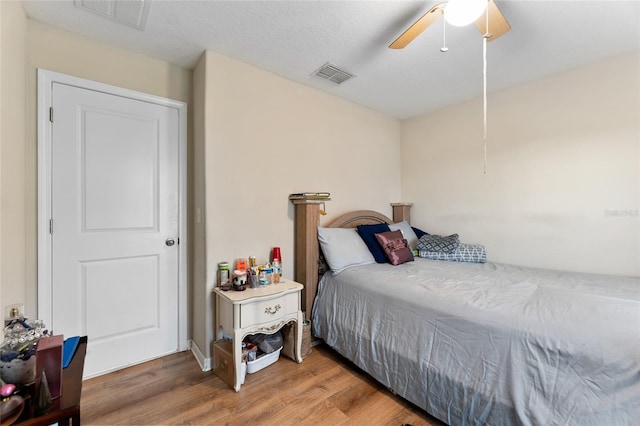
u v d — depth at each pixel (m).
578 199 2.23
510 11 1.59
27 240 1.65
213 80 2.01
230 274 2.08
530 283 1.80
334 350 2.25
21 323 0.98
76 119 1.81
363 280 2.05
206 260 1.99
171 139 2.18
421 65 2.22
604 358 1.04
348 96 2.84
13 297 1.43
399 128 3.54
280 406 1.59
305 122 2.58
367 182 3.15
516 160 2.56
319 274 2.44
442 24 1.72
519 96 2.54
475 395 1.32
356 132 3.03
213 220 2.01
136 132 2.03
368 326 1.88
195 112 2.18
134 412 1.53
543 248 2.40
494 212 2.71
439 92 2.72
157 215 2.12
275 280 2.13
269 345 2.03
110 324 1.94
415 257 2.78
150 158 2.09
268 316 1.88
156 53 2.04
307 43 1.93
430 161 3.26
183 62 2.16
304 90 2.57
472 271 2.18
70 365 1.02
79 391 0.86
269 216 2.32
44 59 1.70
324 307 2.24
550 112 2.36
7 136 1.36
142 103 2.06
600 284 1.77
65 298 1.78
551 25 1.71
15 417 0.72
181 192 2.22
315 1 1.53
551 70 2.28
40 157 1.69
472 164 2.88
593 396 1.04
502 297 1.55
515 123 2.56
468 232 2.91
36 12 1.60
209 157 1.99
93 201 1.87
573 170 2.25
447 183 3.09
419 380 1.55
